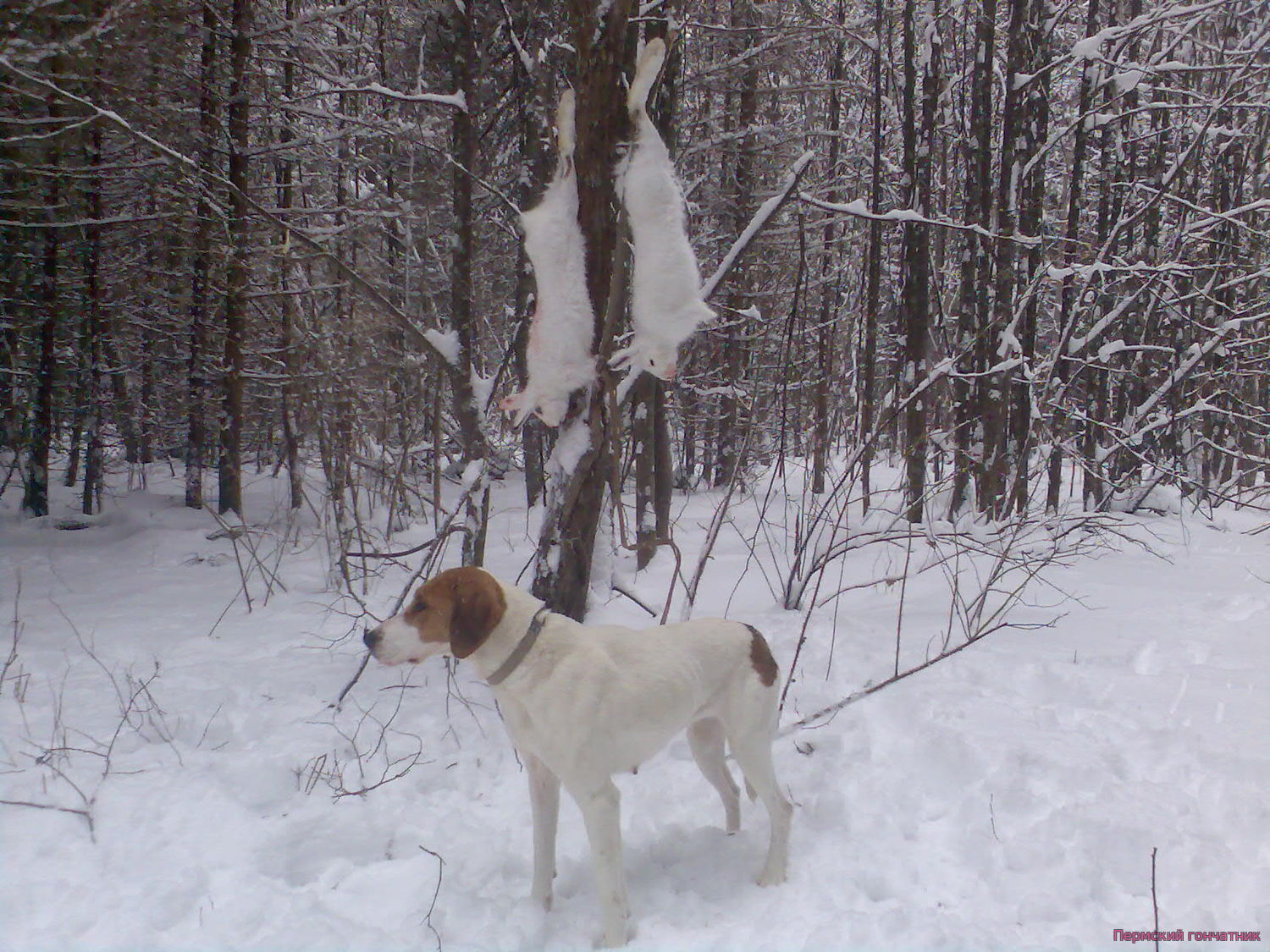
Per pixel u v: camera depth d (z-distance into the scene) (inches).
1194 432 533.3
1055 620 229.6
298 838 142.9
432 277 411.8
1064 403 469.1
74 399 468.8
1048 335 628.7
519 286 307.4
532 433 421.4
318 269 415.2
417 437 335.9
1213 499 528.4
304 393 308.0
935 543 242.8
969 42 551.5
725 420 561.3
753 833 146.7
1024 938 114.9
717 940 116.8
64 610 268.1
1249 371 509.0
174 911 122.2
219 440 483.5
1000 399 402.6
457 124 251.1
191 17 390.9
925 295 429.1
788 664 216.4
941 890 129.0
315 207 426.6
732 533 396.5
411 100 249.4
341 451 290.4
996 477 407.8
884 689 200.7
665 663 127.3
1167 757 163.3
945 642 220.8
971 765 162.7
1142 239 500.7
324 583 300.2
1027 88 412.8
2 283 408.5
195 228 414.6
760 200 521.7
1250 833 136.6
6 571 317.1
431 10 394.9
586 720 118.4
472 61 256.2
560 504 201.6
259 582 302.5
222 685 205.2
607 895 118.7
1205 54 524.4
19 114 338.3
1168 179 429.1
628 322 202.1
